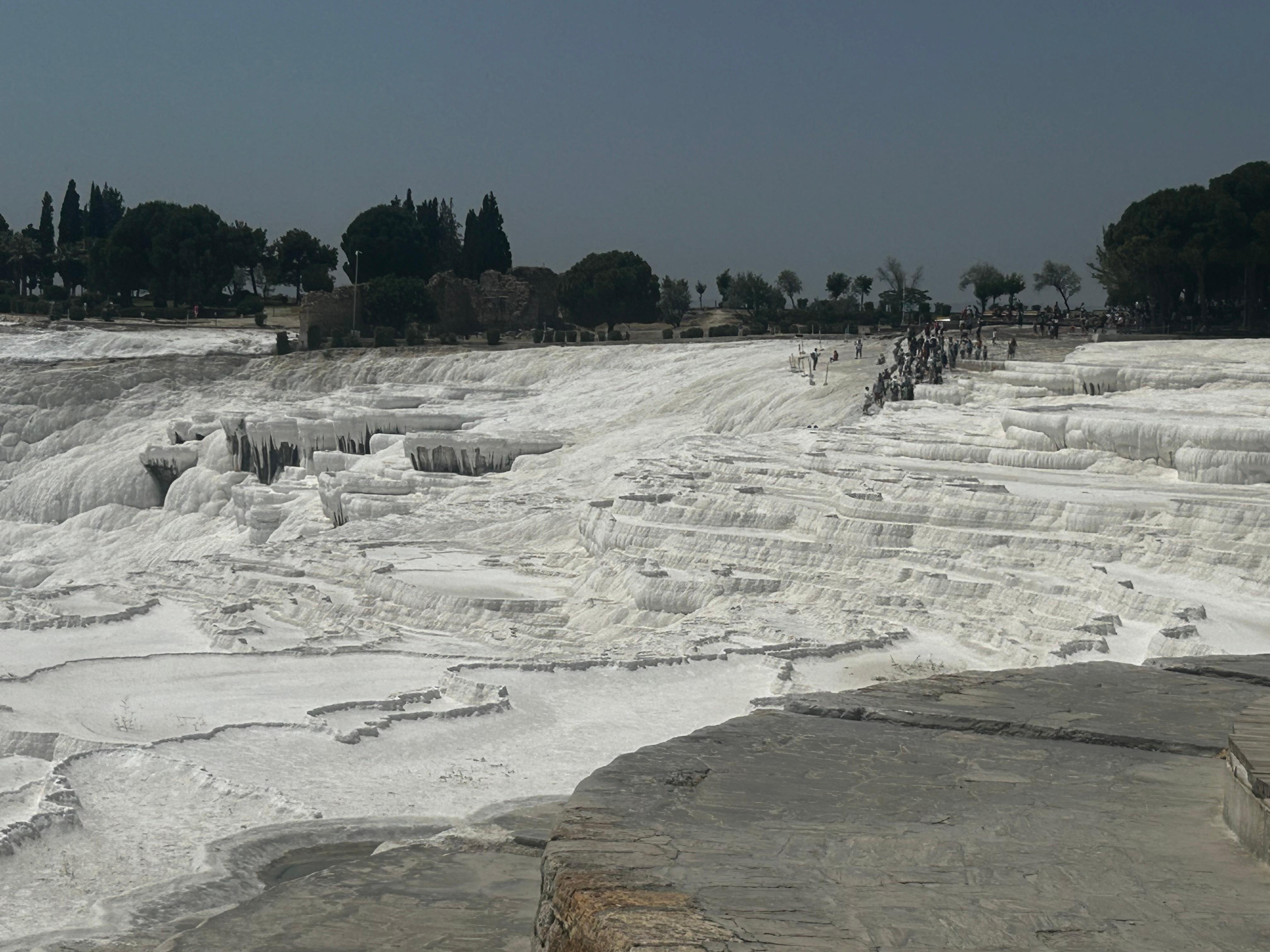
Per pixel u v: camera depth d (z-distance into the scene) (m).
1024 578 30.20
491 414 83.81
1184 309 104.06
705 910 5.73
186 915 13.88
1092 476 41.19
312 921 8.86
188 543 72.12
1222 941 5.46
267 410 87.25
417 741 22.36
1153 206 95.06
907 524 34.91
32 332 114.12
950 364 66.25
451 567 43.03
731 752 8.40
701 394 78.44
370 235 155.50
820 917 5.68
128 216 146.12
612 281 140.50
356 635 34.03
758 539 36.59
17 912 15.39
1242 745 6.79
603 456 66.62
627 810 7.17
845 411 61.94
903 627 29.44
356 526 52.88
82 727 24.08
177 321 132.25
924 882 6.10
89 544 81.00
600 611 35.12
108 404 100.00
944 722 9.08
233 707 25.52
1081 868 6.27
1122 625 26.89
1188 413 45.66
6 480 93.06
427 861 10.21
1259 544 29.62
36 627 34.59
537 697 24.92
